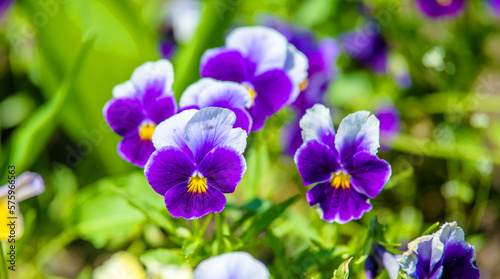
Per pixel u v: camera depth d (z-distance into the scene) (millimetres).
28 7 501
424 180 560
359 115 347
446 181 557
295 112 512
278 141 520
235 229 395
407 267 337
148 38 506
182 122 340
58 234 490
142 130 376
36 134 458
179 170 342
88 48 448
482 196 539
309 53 518
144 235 489
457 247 341
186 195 343
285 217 416
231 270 313
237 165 339
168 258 389
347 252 383
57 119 503
